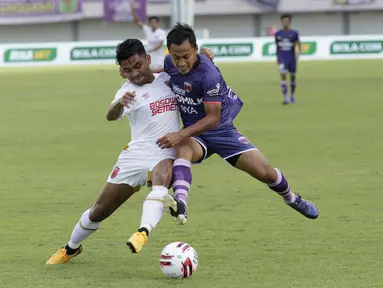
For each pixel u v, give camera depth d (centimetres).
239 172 3875
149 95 2073
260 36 18238
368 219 2750
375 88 8256
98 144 4869
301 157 4209
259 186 3472
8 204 3156
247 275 2030
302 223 2703
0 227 2733
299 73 10581
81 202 3177
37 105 7319
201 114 2130
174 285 1933
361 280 1961
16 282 1995
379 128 5309
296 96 7694
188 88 2064
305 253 2275
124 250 2361
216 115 2058
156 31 8506
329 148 4503
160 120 2067
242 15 18200
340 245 2370
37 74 11144
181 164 2055
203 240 2475
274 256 2244
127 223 2769
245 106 6888
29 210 3030
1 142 5053
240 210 2956
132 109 2067
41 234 2614
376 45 13138
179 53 1981
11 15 17625
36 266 2177
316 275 2019
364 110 6400
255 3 17812
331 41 13112
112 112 2072
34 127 5784
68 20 17712
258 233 2561
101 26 18162
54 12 17675
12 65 12800
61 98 7912
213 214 2891
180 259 1991
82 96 8056
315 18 18238
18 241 2512
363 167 3878
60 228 2705
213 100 2052
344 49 13125
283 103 7025
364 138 4866
